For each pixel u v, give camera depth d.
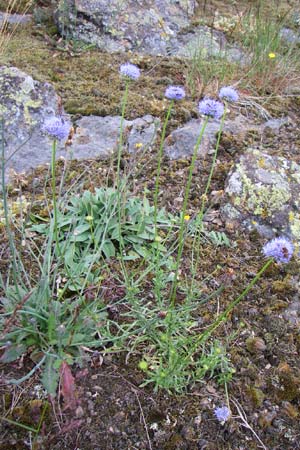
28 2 0.89
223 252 0.53
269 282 0.51
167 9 0.92
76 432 0.38
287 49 0.87
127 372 0.42
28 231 0.51
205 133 0.67
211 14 0.98
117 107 0.69
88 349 0.42
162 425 0.39
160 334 0.42
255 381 0.43
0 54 0.77
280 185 0.57
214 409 0.40
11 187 0.56
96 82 0.75
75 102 0.68
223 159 0.64
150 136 0.66
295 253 0.53
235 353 0.44
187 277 0.49
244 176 0.58
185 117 0.69
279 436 0.40
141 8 0.88
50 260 0.45
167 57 0.85
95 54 0.82
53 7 0.92
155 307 0.46
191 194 0.59
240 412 0.41
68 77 0.75
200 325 0.46
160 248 0.49
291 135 0.71
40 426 0.38
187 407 0.40
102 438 0.38
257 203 0.56
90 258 0.47
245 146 0.67
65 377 0.38
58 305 0.42
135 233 0.52
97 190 0.52
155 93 0.74
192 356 0.43
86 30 0.84
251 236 0.55
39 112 0.65
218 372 0.43
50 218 0.48
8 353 0.40
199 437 0.39
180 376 0.41
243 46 0.88
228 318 0.47
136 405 0.40
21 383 0.40
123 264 0.47
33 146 0.62
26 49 0.81
